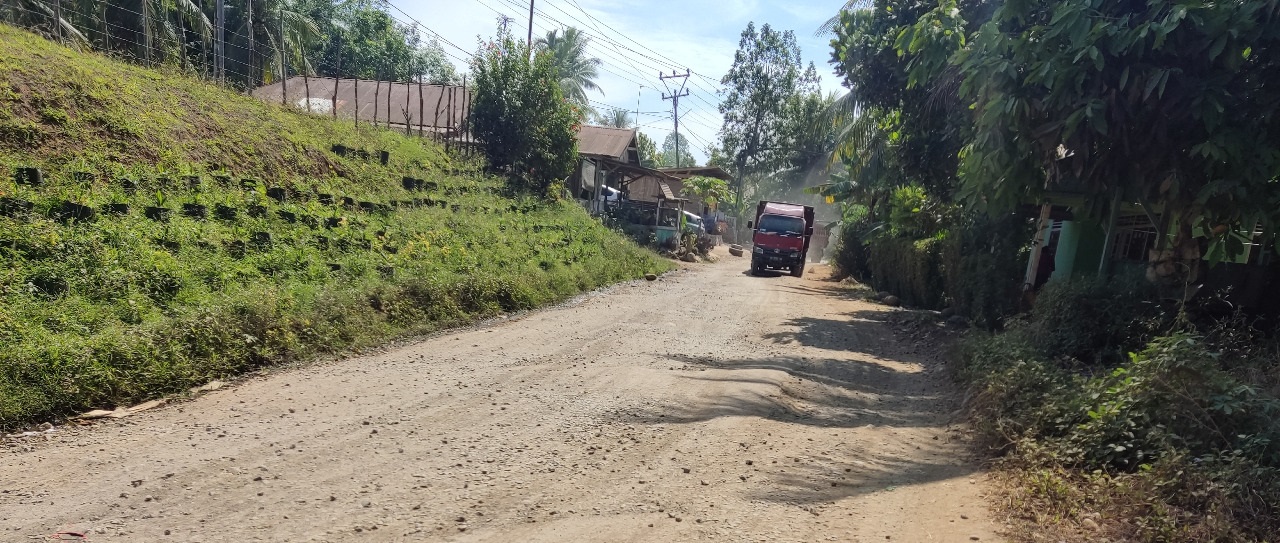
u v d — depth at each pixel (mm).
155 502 4176
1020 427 5902
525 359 8688
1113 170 7926
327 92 27000
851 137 21359
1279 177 7125
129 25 22375
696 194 44438
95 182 10359
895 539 4086
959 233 14859
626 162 34406
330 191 14570
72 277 7930
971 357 8633
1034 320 9414
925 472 5414
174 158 12336
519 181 24062
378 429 5699
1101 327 8398
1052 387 6352
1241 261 9023
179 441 5316
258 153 14617
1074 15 7172
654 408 6645
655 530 4027
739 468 5176
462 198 18891
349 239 12234
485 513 4172
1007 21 8242
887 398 7934
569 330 10984
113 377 6281
